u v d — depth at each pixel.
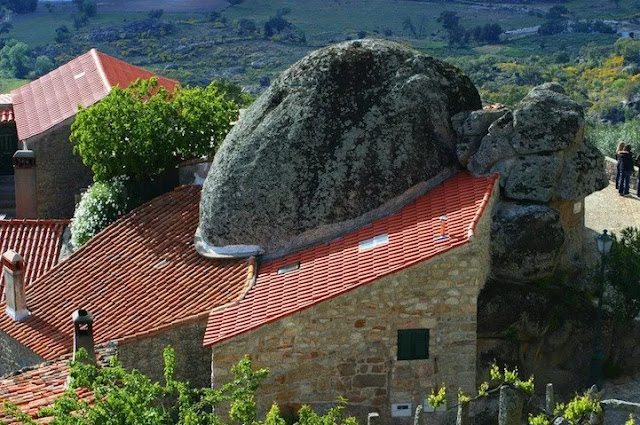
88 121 43.34
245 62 126.50
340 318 30.31
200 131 43.62
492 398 30.94
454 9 158.88
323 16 153.88
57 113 53.62
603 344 33.06
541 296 32.34
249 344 30.19
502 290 32.16
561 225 32.81
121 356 33.00
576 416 23.09
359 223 34.03
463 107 35.28
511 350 32.12
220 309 32.12
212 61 128.12
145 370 33.41
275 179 34.44
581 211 35.34
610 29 138.25
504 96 83.06
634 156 52.91
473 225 30.39
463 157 34.22
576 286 34.34
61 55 138.00
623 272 32.81
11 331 36.97
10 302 37.66
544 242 32.53
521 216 32.50
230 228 35.19
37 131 51.81
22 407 29.31
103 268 38.06
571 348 32.88
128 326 34.28
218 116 44.16
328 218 34.03
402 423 31.02
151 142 42.84
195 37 141.12
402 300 30.31
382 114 34.22
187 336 33.47
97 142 42.88
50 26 156.38
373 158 33.94
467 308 30.52
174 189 42.09
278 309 30.64
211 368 33.06
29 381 31.48
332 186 34.00
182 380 33.69
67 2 171.00
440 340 30.69
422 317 30.47
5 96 61.38
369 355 30.62
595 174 34.00
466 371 30.89
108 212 42.34
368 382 30.78
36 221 45.28
